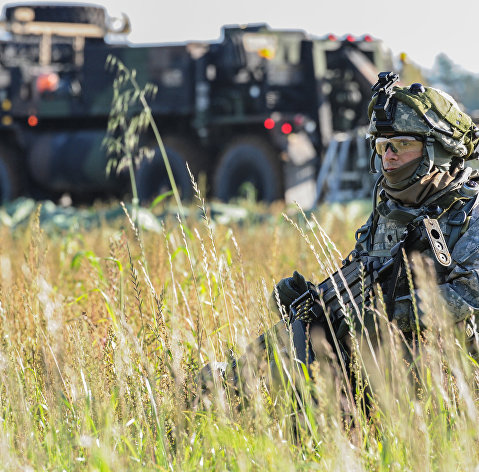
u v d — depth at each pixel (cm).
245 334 1352
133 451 1021
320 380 1034
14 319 1592
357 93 7481
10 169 8831
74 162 8400
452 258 1177
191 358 1295
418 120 1203
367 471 976
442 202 1213
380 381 1125
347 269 1270
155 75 7962
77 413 1152
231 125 7869
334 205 5628
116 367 1200
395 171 1223
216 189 7844
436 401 1078
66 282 2277
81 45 8506
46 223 5812
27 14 8656
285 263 2309
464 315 1147
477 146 1247
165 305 1526
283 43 7669
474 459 947
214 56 7844
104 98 8300
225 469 981
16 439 1095
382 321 1190
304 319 1267
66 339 1425
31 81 8569
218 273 1523
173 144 7981
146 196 7956
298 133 7550
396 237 1234
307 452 1029
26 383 1266
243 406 1110
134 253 2183
